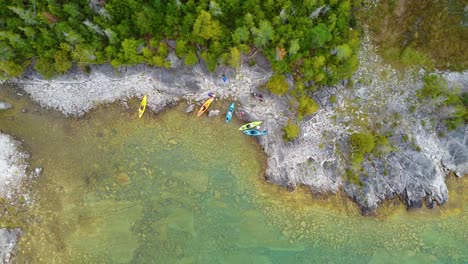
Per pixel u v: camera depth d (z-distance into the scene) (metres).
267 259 41.84
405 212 42.16
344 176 41.94
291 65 39.22
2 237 40.31
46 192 41.47
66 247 41.09
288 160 41.88
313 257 41.91
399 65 40.84
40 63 37.16
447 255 42.19
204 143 42.38
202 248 41.81
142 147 42.34
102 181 41.91
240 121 42.31
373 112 41.56
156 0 35.44
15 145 41.50
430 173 41.41
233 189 42.28
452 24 38.03
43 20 34.84
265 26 35.44
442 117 40.91
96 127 42.16
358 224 42.06
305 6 36.88
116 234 41.53
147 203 41.97
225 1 35.97
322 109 41.53
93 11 35.91
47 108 41.88
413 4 38.62
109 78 41.03
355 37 38.28
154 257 41.56
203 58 38.81
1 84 41.28
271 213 42.06
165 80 41.09
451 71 40.41
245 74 41.09
